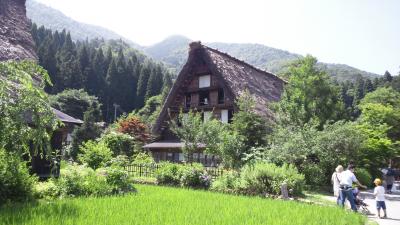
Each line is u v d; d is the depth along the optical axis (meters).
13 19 15.20
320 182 17.11
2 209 7.03
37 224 5.70
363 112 29.94
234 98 23.94
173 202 9.08
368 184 20.34
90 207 7.57
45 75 7.95
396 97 38.41
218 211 8.02
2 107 7.04
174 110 28.06
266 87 29.95
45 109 7.54
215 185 14.16
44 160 13.01
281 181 13.29
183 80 27.81
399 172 27.09
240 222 6.84
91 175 10.91
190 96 29.39
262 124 19.00
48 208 7.23
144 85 84.12
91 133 44.53
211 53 27.09
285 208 9.20
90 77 80.25
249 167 14.62
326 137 17.30
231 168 17.05
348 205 12.22
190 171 15.05
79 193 9.94
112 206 7.85
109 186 10.72
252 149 17.14
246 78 28.14
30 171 12.54
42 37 103.38
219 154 18.06
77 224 5.85
